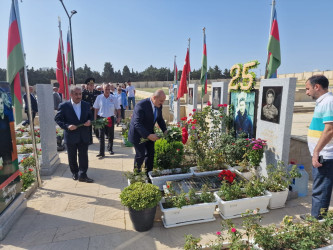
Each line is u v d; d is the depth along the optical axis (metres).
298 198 4.05
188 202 3.32
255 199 3.43
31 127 4.44
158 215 3.56
